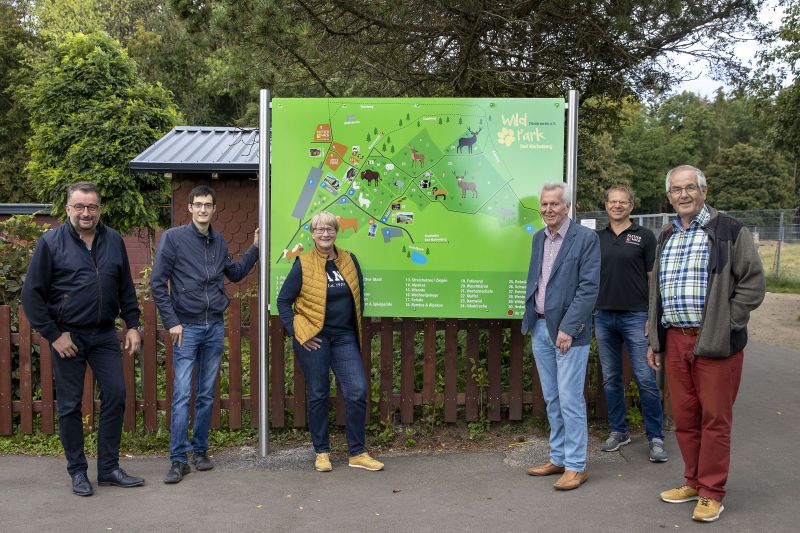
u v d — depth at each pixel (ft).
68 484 14.17
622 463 15.14
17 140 89.04
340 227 15.97
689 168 12.36
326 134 15.96
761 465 14.92
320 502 13.15
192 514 12.58
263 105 15.93
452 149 15.87
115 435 14.07
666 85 25.16
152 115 48.57
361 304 15.69
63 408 13.60
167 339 16.94
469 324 17.08
